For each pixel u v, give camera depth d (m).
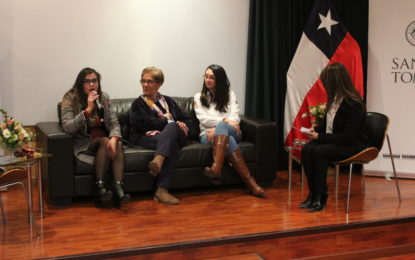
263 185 4.00
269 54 4.44
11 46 3.86
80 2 3.98
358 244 3.13
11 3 3.81
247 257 2.75
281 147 4.59
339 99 3.40
